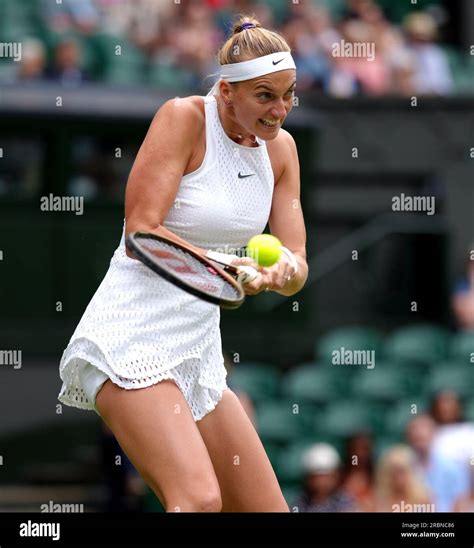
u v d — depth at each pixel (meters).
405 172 51.34
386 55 52.19
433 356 43.47
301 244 15.74
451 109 51.50
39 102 42.22
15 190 43.06
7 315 42.59
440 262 48.75
